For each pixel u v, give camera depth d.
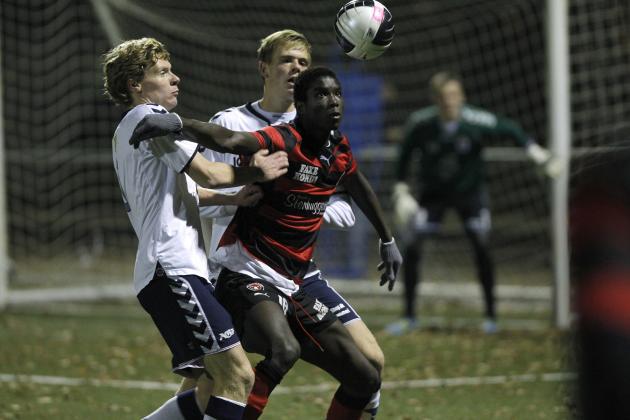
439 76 33.78
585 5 38.00
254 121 16.27
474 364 27.83
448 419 20.53
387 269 16.23
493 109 54.47
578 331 4.25
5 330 34.09
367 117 48.75
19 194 61.16
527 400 22.53
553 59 34.00
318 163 14.44
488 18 50.59
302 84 14.26
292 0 47.12
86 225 62.34
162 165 13.95
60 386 24.03
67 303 42.91
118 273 52.78
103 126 57.34
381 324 36.97
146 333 33.97
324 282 15.53
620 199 4.20
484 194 34.22
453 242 54.62
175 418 15.09
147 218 13.96
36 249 61.09
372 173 47.47
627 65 35.50
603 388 4.13
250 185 14.36
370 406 15.27
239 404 13.57
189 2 42.41
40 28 55.84
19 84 57.75
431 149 33.78
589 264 4.21
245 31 46.12
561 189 34.25
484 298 34.41
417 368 27.27
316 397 22.84
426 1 50.91
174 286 13.67
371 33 15.10
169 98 14.58
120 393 23.39
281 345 13.62
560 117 33.97
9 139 58.59
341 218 16.06
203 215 15.18
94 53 54.88
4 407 21.12
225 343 13.58
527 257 54.81
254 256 14.62
